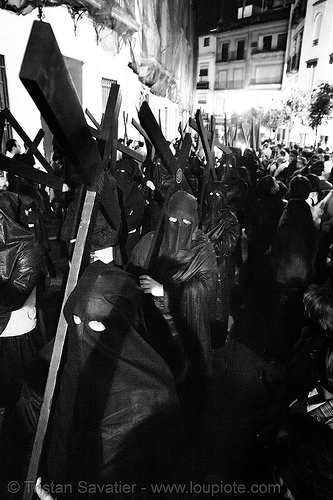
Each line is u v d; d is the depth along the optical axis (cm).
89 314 132
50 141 725
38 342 252
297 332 332
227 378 309
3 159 157
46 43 66
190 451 222
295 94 2259
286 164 886
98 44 836
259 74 3061
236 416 266
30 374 169
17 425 166
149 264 208
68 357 143
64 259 464
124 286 139
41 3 506
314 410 134
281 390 172
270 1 2858
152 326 220
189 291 216
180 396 225
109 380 142
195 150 845
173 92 1639
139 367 144
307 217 335
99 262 147
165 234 215
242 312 402
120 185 367
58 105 75
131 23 738
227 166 465
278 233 344
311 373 150
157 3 1165
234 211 436
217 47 3225
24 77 64
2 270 220
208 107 3350
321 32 2161
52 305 382
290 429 98
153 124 148
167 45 1365
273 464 100
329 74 2105
